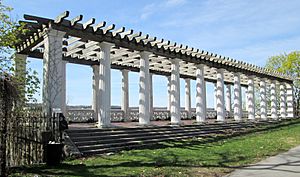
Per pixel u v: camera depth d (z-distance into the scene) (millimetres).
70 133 10430
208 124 17703
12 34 9930
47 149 7945
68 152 9352
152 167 7688
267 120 25500
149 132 13258
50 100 10492
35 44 12359
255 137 15148
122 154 9742
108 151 10156
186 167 7762
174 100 16125
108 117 12516
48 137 8500
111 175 6789
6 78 7160
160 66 21266
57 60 10852
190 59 17297
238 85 22031
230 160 8828
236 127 19297
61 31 11016
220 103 19844
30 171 7223
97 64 18906
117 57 17109
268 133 17156
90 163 8227
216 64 19406
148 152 10125
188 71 23812
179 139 13492
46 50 10891
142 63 14648
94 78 19109
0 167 6789
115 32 12727
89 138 10539
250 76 24125
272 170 7461
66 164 8086
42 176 6688
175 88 16203
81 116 18500
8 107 7121
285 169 7586
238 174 7008
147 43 14484
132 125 15180
